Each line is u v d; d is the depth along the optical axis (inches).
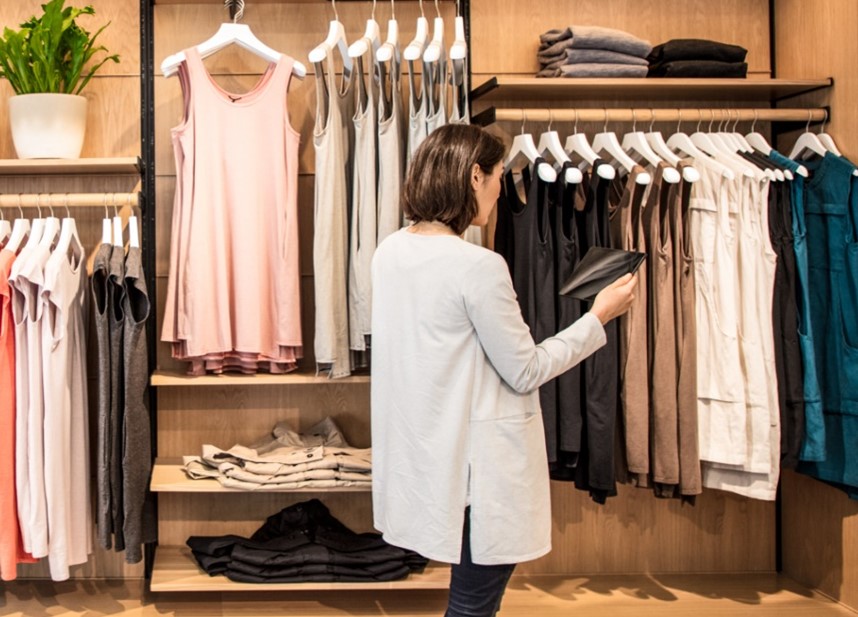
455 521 67.2
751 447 101.0
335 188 101.6
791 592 113.0
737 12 121.1
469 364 67.7
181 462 111.7
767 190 102.2
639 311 99.2
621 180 108.7
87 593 110.0
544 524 70.0
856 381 100.8
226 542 106.7
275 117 103.9
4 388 97.5
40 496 97.8
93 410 112.0
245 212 103.0
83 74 112.9
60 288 98.1
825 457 102.6
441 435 67.6
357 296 101.9
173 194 114.3
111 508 101.2
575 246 97.2
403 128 107.7
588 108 118.8
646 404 99.3
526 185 102.3
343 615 104.3
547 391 96.9
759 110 108.3
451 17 117.0
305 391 116.5
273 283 105.1
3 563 97.0
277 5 115.1
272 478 101.2
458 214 70.1
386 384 71.9
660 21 120.0
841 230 102.7
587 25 118.9
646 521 120.6
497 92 111.9
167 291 111.1
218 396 115.8
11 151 113.1
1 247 102.7
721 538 121.4
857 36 103.0
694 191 102.4
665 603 109.0
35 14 113.3
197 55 101.6
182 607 106.1
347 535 110.3
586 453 99.8
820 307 105.7
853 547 105.7
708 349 101.6
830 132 108.9
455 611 71.6
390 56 96.7
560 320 97.2
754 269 101.6
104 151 113.7
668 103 120.0
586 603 108.9
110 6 113.6
